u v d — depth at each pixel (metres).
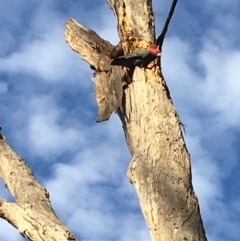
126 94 5.48
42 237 5.02
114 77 5.59
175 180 4.95
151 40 5.63
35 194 5.52
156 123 5.26
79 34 5.97
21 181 5.73
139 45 5.59
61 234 5.00
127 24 5.67
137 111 5.37
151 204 4.87
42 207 5.34
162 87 5.48
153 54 5.48
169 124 5.27
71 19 6.11
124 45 5.64
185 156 5.14
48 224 5.09
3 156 6.00
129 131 5.39
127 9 5.72
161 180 4.94
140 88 5.43
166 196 4.86
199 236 4.75
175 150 5.13
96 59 5.82
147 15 5.73
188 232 4.73
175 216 4.78
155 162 5.05
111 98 5.55
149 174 4.99
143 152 5.16
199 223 4.82
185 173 5.04
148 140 5.19
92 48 5.88
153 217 4.83
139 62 5.48
